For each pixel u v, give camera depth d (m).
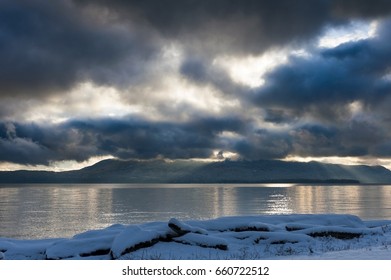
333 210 134.88
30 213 133.50
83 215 124.19
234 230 21.34
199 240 18.36
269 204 173.38
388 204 171.25
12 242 19.86
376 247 18.02
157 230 18.91
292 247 19.28
